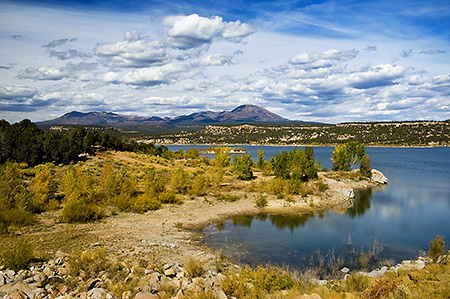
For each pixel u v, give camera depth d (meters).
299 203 38.16
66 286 11.95
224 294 11.95
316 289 14.16
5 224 22.73
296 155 52.59
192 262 15.81
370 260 20.78
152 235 24.28
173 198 36.72
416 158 120.38
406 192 49.34
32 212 27.81
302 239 25.39
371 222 31.14
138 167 58.41
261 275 14.64
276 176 51.34
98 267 13.91
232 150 186.62
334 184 47.25
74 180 33.34
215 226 28.98
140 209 32.03
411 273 15.94
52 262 14.69
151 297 11.05
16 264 13.40
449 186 55.31
